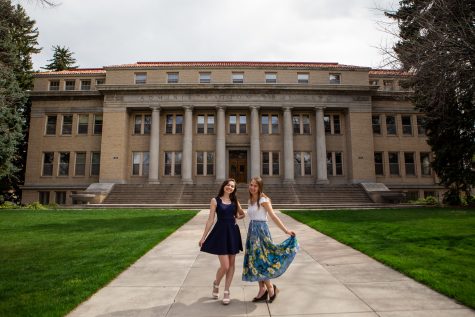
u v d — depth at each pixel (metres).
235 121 36.19
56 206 26.72
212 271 7.43
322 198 29.70
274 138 36.06
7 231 13.35
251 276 5.33
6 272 7.10
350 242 10.20
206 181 35.22
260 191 5.75
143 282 6.59
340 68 36.41
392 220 15.42
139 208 25.94
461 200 26.41
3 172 27.73
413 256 8.16
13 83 27.88
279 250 5.42
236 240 5.58
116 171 33.81
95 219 17.42
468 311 4.90
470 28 10.66
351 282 6.39
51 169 36.44
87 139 36.50
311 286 6.17
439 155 25.77
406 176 36.94
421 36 12.12
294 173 35.62
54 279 6.54
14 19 27.20
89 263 7.88
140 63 38.75
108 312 5.00
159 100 35.00
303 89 34.84
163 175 35.38
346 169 35.66
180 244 10.64
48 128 37.00
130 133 35.97
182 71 36.19
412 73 13.28
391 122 37.75
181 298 5.64
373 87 35.00
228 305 5.27
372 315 4.78
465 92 12.59
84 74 37.78
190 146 34.56
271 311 4.99
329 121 36.56
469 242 9.78
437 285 5.89
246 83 34.62
